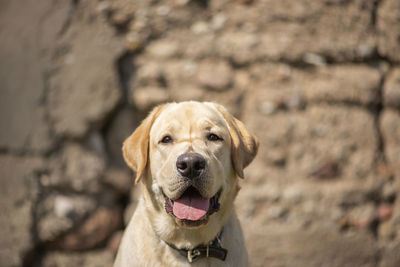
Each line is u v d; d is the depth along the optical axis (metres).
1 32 5.58
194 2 5.81
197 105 3.27
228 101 5.55
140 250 3.13
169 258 3.09
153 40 5.82
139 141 3.25
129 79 5.74
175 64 5.71
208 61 5.69
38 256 5.39
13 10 5.65
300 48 5.55
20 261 5.20
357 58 5.67
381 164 5.57
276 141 5.37
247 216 5.23
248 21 5.68
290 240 5.16
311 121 5.43
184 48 5.74
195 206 2.89
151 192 3.19
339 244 5.23
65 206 5.36
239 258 3.19
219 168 2.99
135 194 5.63
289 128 5.39
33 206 5.29
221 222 3.13
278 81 5.51
